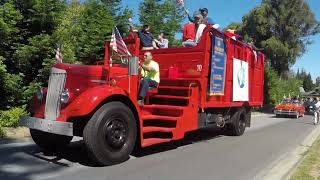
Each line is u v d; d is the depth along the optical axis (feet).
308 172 28.60
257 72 53.21
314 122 84.53
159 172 26.78
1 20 40.40
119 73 30.04
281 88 159.33
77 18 60.70
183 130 33.68
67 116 26.89
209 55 37.45
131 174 25.88
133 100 29.14
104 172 26.11
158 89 36.88
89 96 26.63
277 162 32.71
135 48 32.89
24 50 43.34
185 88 35.12
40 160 29.04
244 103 48.21
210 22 41.32
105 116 26.84
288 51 150.51
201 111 36.91
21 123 29.30
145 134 31.83
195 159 31.76
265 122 80.18
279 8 150.71
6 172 25.46
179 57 37.96
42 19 45.42
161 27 71.05
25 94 44.39
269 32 153.69
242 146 40.04
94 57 56.24
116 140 27.73
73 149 33.01
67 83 27.96
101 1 63.16
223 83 40.91
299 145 43.70
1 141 35.94
